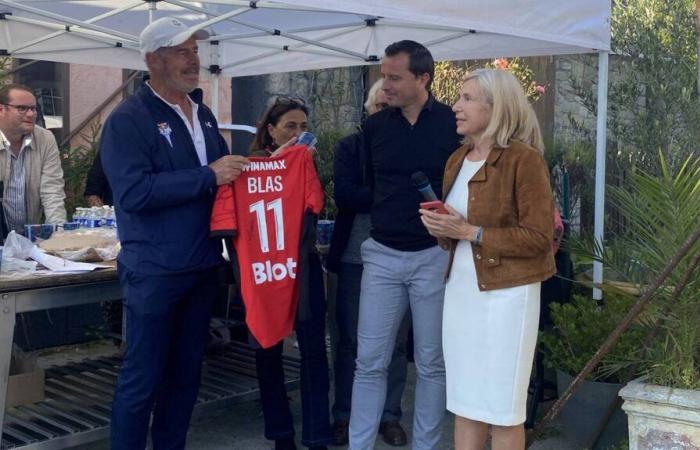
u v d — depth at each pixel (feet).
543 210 10.29
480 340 10.62
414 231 11.87
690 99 17.78
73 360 20.10
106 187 18.98
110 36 19.27
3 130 16.65
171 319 11.59
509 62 26.91
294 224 12.07
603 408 13.61
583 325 14.25
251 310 11.81
